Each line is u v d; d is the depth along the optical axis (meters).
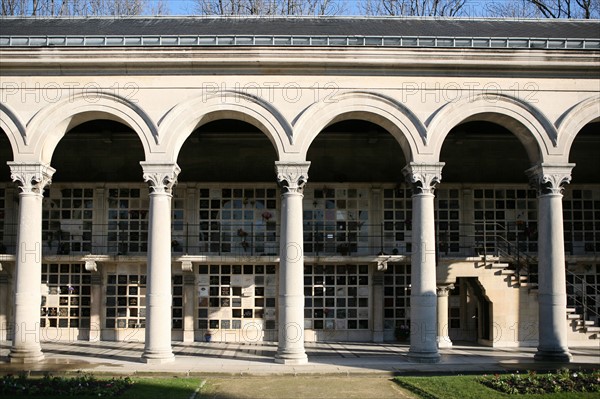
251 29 23.97
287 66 20.75
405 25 25.27
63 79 20.86
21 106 20.80
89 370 18.55
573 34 23.95
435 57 20.77
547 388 15.85
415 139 20.78
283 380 17.86
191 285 25.78
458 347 23.80
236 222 26.58
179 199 26.53
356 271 26.22
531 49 20.83
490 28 24.94
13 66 20.77
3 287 25.89
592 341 23.84
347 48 20.53
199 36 21.23
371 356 21.52
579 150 27.03
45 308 26.08
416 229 20.55
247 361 20.30
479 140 26.70
